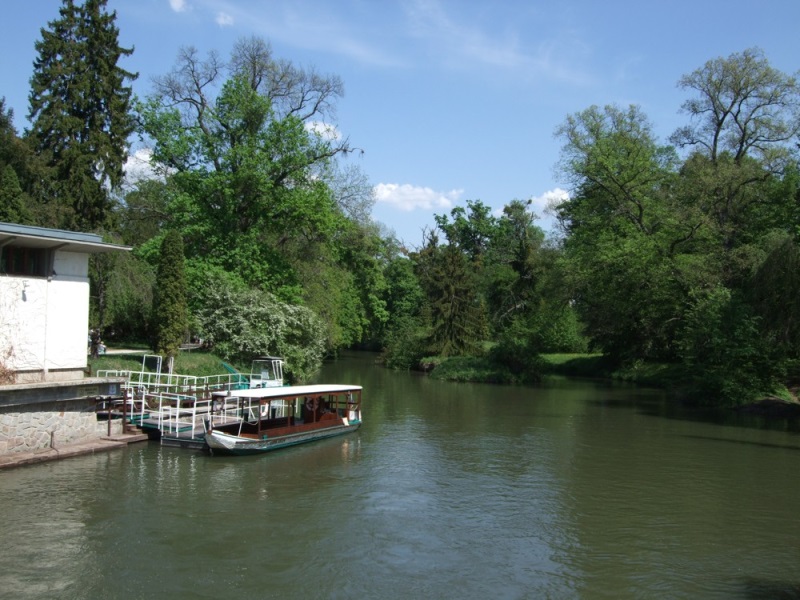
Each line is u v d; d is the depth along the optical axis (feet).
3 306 61.98
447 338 199.41
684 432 92.22
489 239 315.99
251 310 118.01
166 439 74.02
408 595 38.01
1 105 111.45
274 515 51.72
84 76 124.16
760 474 67.62
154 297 108.06
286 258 149.38
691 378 134.72
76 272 69.00
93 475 60.85
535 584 39.96
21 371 63.93
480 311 207.21
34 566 40.42
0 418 60.85
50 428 66.23
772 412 109.19
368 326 255.50
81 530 46.70
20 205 92.27
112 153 125.80
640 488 62.03
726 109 148.97
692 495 59.82
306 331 130.72
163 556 42.63
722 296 120.88
